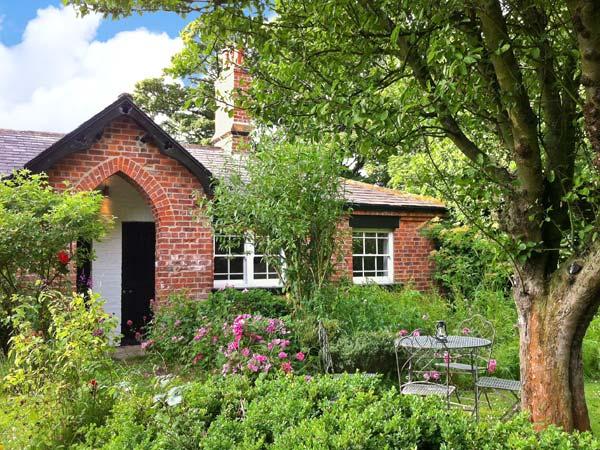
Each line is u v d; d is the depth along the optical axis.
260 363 6.61
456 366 6.88
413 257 12.67
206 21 4.27
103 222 9.23
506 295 10.96
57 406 4.32
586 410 3.98
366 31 4.23
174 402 3.56
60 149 8.70
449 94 3.58
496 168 4.20
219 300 8.94
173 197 9.87
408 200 12.82
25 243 7.44
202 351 7.69
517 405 5.44
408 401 3.45
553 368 3.95
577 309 3.86
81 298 4.74
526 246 3.92
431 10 3.83
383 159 4.18
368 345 7.16
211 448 2.95
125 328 11.14
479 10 3.79
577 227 3.96
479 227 4.17
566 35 4.41
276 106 4.71
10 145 10.19
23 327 5.00
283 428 3.16
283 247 8.40
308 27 4.52
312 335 7.29
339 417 3.22
